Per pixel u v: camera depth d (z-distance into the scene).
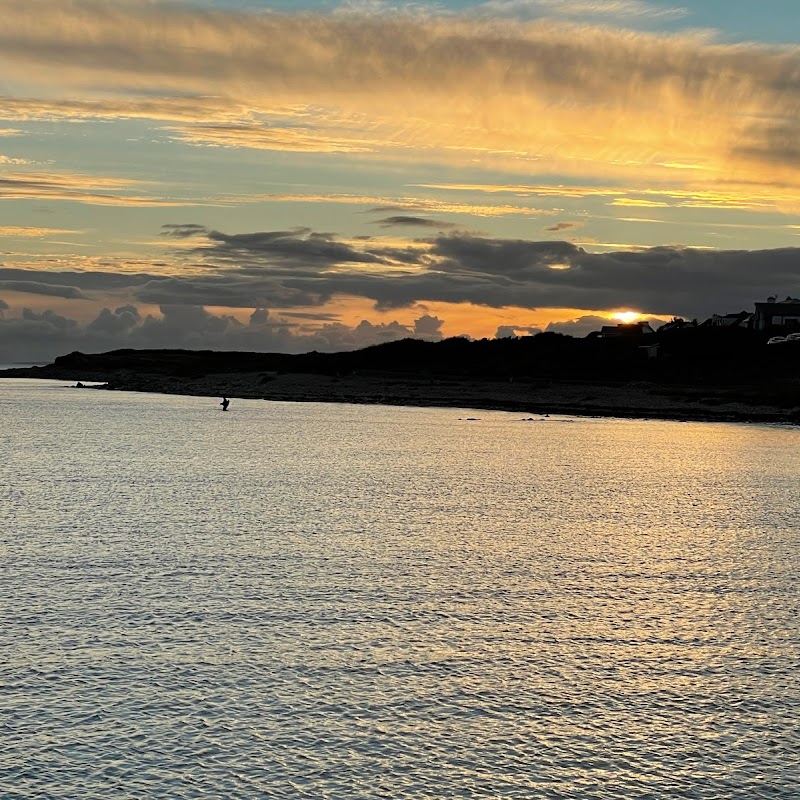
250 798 18.14
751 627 28.77
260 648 26.11
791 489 63.19
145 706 22.11
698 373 181.50
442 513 49.78
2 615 28.66
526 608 30.55
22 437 99.56
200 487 59.03
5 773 18.94
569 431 115.19
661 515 50.59
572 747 20.44
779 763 19.81
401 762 19.64
